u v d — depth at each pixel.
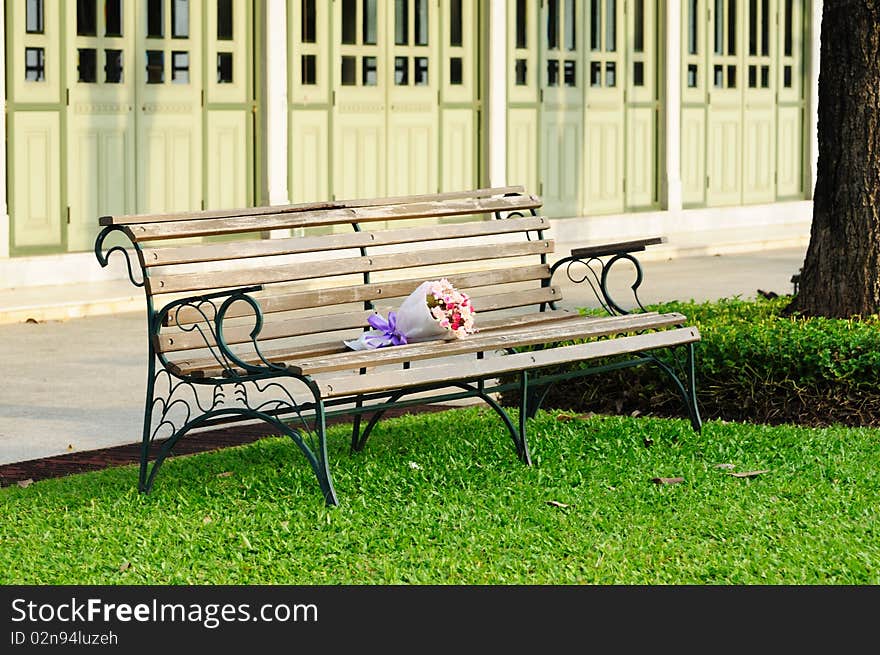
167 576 6.59
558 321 9.88
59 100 17.47
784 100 27.31
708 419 9.89
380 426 9.84
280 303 8.64
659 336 9.17
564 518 7.35
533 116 22.69
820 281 11.06
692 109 25.34
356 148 20.48
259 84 19.36
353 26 20.36
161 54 18.42
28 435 10.19
